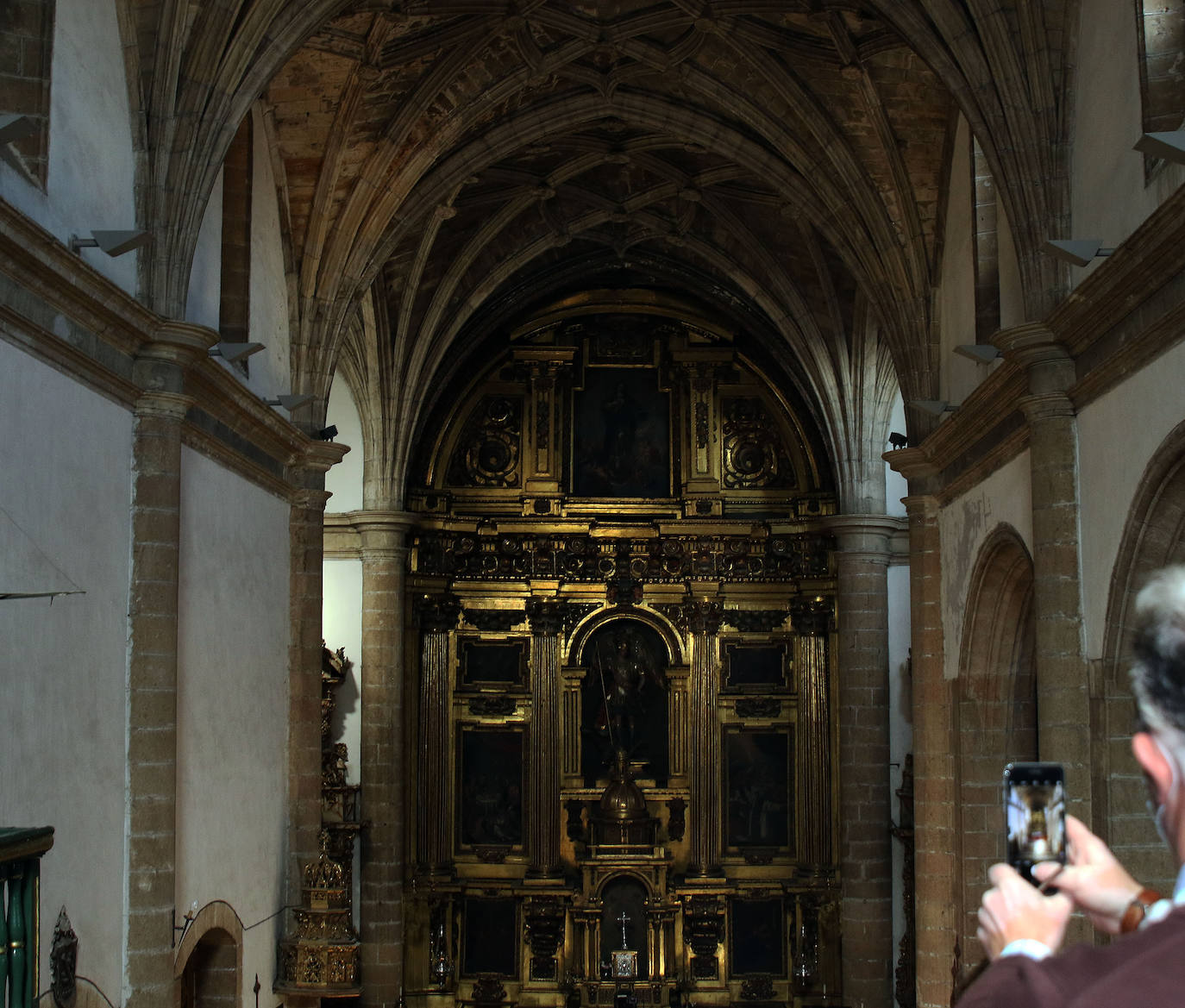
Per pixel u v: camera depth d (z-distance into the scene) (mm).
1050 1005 2338
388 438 32125
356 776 32156
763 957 33875
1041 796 2994
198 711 18688
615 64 25250
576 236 32906
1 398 12750
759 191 29891
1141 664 2707
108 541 15586
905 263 23844
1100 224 15891
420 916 33469
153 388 16391
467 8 22125
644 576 35219
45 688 13664
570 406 35688
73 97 15023
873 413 32094
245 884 20766
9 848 8961
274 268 23219
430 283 31359
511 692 34844
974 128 17766
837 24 21453
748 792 34688
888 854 31094
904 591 32750
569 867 34500
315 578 23781
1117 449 15148
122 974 15711
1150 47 14234
